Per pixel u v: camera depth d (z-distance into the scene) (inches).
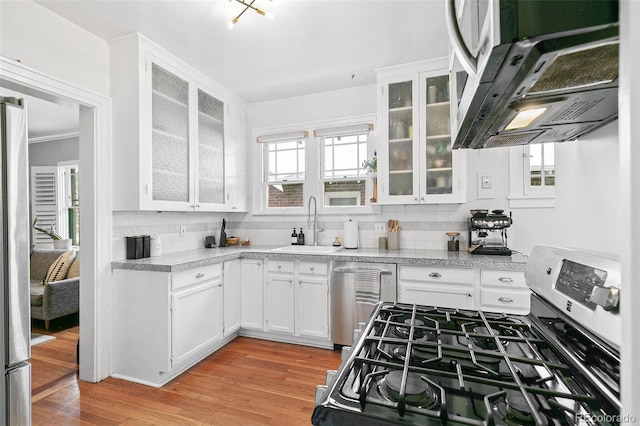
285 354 110.2
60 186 208.2
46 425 73.3
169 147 104.2
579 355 32.8
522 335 40.3
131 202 94.4
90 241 92.5
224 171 130.8
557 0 18.3
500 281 91.8
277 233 145.6
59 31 84.0
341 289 108.8
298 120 141.4
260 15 84.7
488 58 21.5
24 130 50.5
